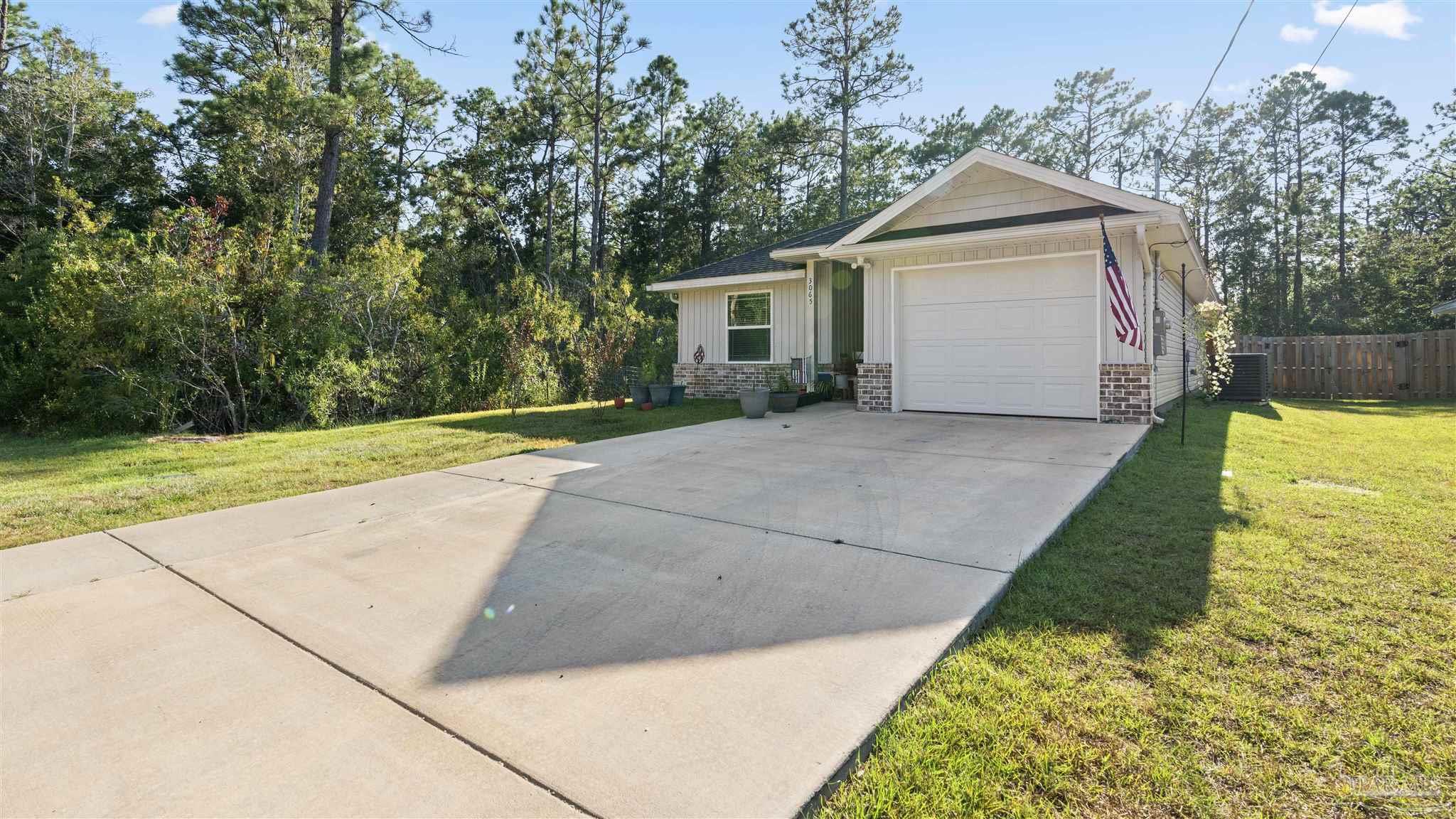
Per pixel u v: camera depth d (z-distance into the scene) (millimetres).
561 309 16688
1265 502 4730
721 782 1828
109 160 22672
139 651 2674
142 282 10695
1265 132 33031
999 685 2352
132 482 6066
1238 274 34188
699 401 14070
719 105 35000
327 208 15938
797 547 3842
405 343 12984
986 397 9656
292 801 1778
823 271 13000
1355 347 15500
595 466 6473
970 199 9812
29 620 2996
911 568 3449
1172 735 2074
